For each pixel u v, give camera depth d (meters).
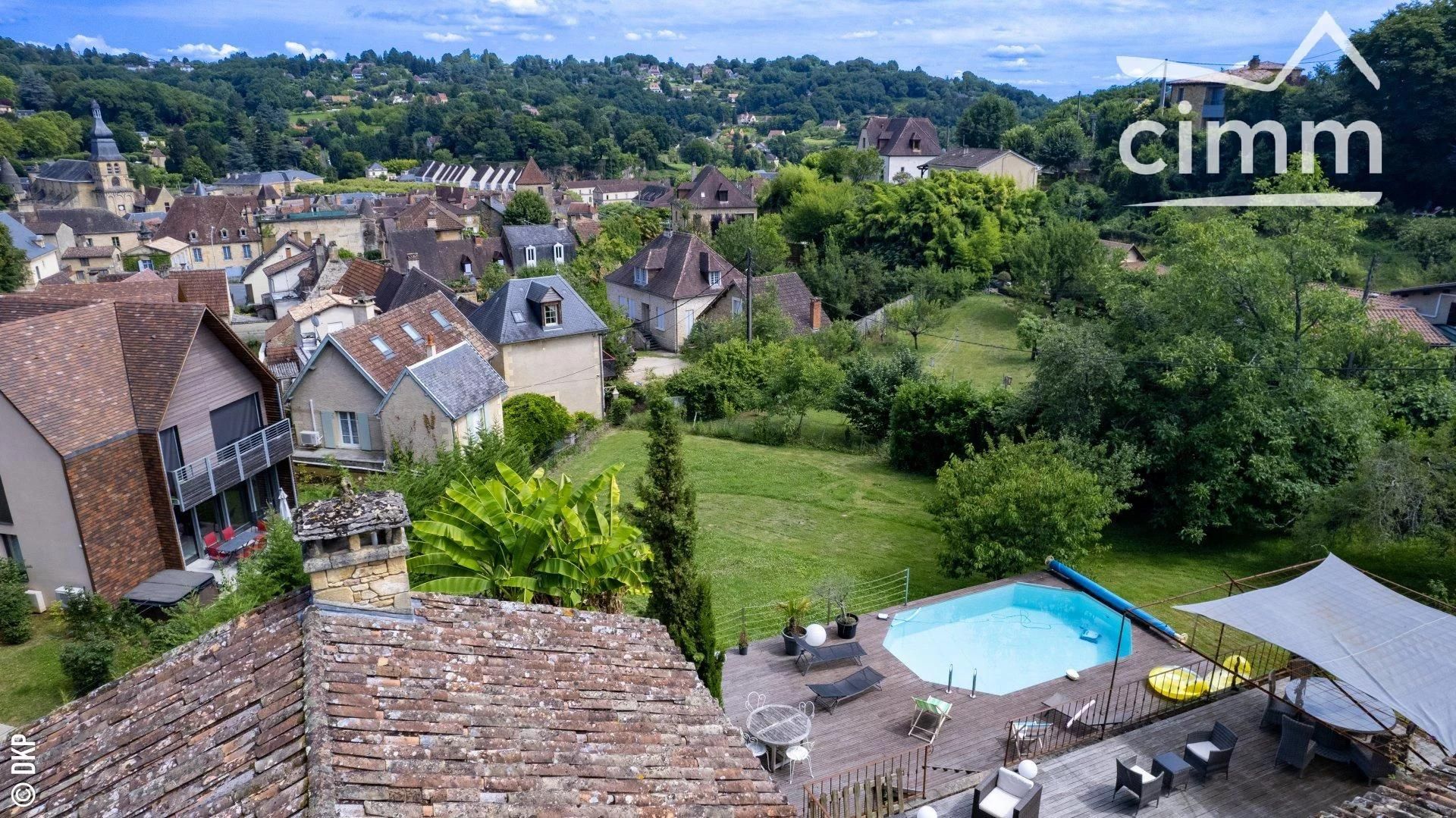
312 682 8.22
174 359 26.06
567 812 7.79
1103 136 87.38
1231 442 27.44
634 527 16.44
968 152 92.62
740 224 74.81
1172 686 16.97
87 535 23.78
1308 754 14.28
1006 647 20.03
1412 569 24.56
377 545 9.57
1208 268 28.31
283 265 80.62
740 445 41.38
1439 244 52.00
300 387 34.38
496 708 8.88
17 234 80.88
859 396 40.66
